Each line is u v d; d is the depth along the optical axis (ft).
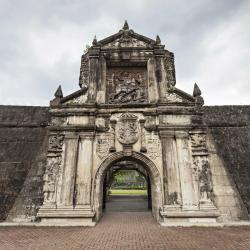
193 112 48.60
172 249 27.55
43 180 44.78
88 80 52.95
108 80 54.19
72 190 43.11
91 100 50.11
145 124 48.21
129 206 76.74
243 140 53.78
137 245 29.17
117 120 48.52
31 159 50.47
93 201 43.80
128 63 54.49
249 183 46.88
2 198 45.01
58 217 41.14
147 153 46.16
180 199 42.70
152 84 51.67
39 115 57.93
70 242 30.48
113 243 30.09
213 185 44.78
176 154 45.73
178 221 41.06
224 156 50.85
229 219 41.96
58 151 46.16
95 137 47.47
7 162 50.19
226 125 56.03
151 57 54.08
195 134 47.44
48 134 50.24
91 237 33.17
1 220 42.09
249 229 37.76
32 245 29.14
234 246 28.58
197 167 45.16
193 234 34.68
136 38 56.59
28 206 42.93
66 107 49.21
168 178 43.86
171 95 50.96
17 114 58.03
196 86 52.08
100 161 45.80
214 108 59.36
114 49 54.70
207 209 41.91
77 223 40.57
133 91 52.90
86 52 57.31
